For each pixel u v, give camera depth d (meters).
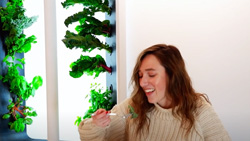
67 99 2.19
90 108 1.94
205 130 1.10
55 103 1.81
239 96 1.92
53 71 1.80
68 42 1.77
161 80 1.06
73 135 2.19
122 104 1.25
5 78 2.01
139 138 1.17
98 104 1.88
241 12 1.89
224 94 1.95
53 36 1.79
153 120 1.15
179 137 1.09
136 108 1.16
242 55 1.90
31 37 2.04
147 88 1.07
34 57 2.23
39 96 2.25
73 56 2.14
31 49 2.23
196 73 2.00
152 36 2.07
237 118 1.93
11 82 2.00
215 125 1.09
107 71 1.98
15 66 2.04
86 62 1.82
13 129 2.12
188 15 2.00
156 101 1.08
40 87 2.24
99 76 2.12
